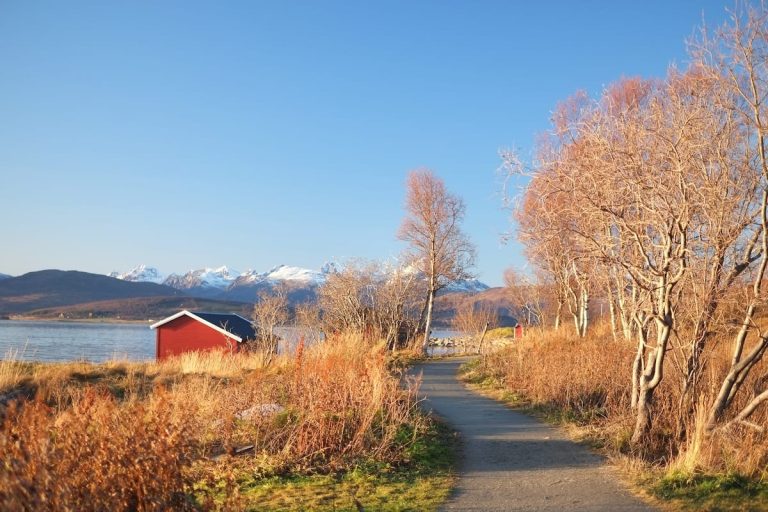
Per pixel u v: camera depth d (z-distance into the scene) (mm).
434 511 7297
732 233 9516
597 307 31125
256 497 7762
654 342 12562
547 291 38281
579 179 9742
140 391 15930
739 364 9219
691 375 10273
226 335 35375
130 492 5148
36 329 102188
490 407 15992
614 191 9555
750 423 8742
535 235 10656
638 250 10727
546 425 13281
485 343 44000
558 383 15250
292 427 9820
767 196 9016
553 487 8461
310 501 7590
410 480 8734
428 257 44969
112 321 167875
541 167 10281
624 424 11320
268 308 29344
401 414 11477
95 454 5309
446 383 21734
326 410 10320
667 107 10086
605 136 9781
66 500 4516
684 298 10461
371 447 9898
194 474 6590
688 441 9367
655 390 11633
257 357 22047
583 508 7465
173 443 5594
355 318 34625
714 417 9312
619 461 9711
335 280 36344
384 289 37750
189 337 37188
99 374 17766
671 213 9289
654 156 9406
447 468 9508
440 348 57250
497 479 8906
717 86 9500
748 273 9961
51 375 16000
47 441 4938
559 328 33438
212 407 10672
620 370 14617
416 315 44969
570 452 10648
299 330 27938
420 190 44531
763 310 9867
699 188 9312
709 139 9477
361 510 6648
